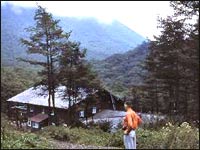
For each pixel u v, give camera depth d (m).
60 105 56.59
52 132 20.55
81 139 20.50
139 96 51.28
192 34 31.94
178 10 32.59
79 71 43.50
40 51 42.16
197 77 33.69
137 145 17.08
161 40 36.59
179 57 33.81
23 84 66.12
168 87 41.66
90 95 45.34
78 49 43.84
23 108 64.81
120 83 90.44
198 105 33.22
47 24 41.97
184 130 16.98
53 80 43.06
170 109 40.66
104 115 55.56
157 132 18.83
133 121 13.50
